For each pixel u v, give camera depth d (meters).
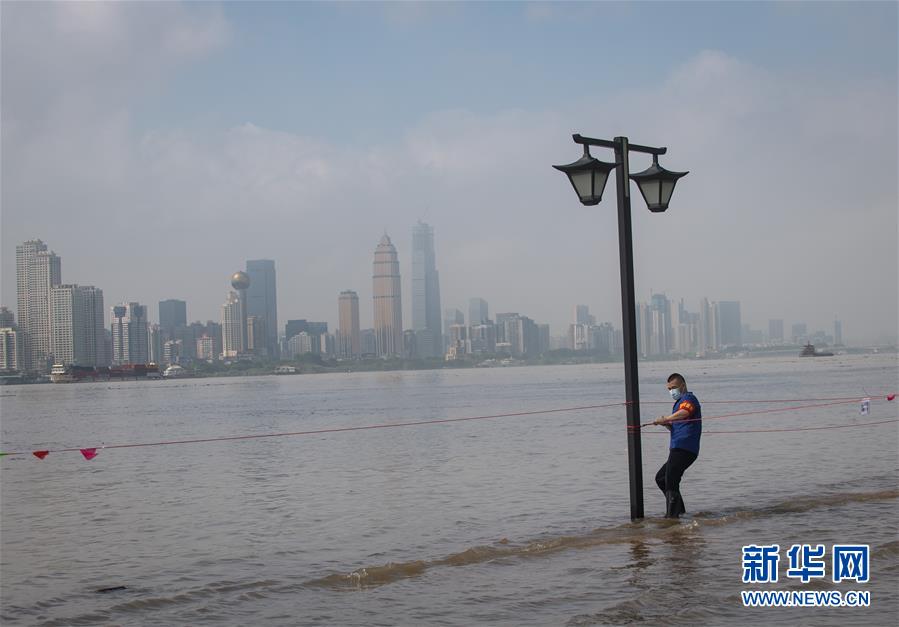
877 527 13.83
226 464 28.30
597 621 9.30
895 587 10.48
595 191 14.09
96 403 121.44
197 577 12.48
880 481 19.33
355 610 10.20
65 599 11.48
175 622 10.05
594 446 29.42
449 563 12.32
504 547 13.22
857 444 27.12
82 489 23.14
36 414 89.62
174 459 30.75
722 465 22.88
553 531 14.71
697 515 15.38
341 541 14.68
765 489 18.61
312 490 21.14
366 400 93.44
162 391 188.25
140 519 17.92
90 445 43.03
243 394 143.62
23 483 24.78
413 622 9.61
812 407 46.94
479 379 197.88
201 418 68.25
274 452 31.94
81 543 15.45
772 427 34.16
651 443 30.11
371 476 23.39
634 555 12.30
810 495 17.56
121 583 12.33
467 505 17.84
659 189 14.68
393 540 14.59
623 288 14.38
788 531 13.66
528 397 86.94
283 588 11.45
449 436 36.12
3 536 16.25
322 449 32.34
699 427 14.84
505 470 23.53
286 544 14.62
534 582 11.09
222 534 15.80
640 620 9.32
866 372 130.75
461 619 9.66
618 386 117.50
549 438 33.28
